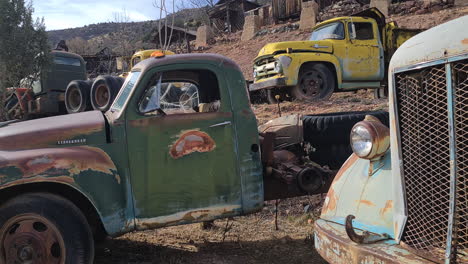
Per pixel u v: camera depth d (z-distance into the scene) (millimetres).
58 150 3521
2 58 12383
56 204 3373
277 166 4484
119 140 3705
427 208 2420
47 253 3365
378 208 2809
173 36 37188
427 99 2418
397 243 2549
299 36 24422
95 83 5668
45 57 12727
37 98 13031
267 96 13156
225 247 4520
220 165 3895
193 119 3857
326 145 4965
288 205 5820
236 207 3934
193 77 4363
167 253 4359
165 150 3779
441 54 2297
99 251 4492
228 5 38438
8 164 3344
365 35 11734
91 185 3506
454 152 2232
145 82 3795
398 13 22531
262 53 11570
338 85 11305
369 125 2939
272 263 4047
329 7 26125
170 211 3775
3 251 3365
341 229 2889
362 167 3148
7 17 12445
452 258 2227
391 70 2697
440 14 20047
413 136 2539
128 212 3674
